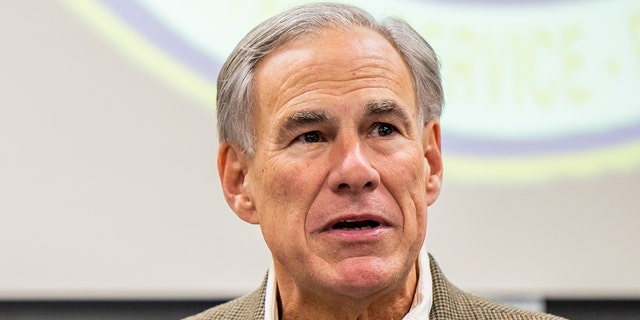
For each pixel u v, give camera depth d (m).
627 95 3.27
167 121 3.36
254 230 3.36
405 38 2.04
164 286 3.34
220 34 3.36
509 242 3.28
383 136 1.96
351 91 1.92
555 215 3.28
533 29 3.30
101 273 3.34
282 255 1.98
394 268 1.91
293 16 2.01
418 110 2.04
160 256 3.34
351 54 1.95
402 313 2.07
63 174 3.34
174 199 3.35
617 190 3.26
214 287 3.34
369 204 1.90
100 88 3.36
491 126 3.29
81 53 3.37
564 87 3.28
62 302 3.41
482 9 3.31
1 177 3.34
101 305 3.41
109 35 3.38
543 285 3.28
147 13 3.38
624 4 3.29
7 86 3.36
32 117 3.36
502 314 2.09
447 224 3.30
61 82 3.36
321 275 1.92
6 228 3.34
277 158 1.96
